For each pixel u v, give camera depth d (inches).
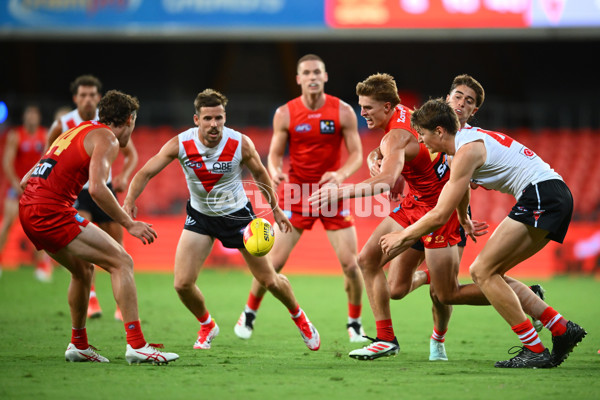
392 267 876.6
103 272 2180.1
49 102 3129.9
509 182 777.6
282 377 700.0
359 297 1051.3
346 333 1111.0
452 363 812.6
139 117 3331.7
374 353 826.2
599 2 2283.5
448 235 816.3
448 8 2332.7
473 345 981.8
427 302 1568.7
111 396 605.9
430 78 3388.3
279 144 1150.3
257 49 3467.0
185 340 1002.7
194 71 3459.6
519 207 764.0
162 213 2642.7
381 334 836.0
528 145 2854.3
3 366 752.3
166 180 2719.0
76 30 2438.5
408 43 3376.0
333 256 2313.0
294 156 1147.3
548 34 2349.9
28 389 631.8
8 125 2979.8
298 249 2327.8
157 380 675.4
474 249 2236.7
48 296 1525.6
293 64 3403.1
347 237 1074.1
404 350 935.0
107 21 2428.6
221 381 674.8
